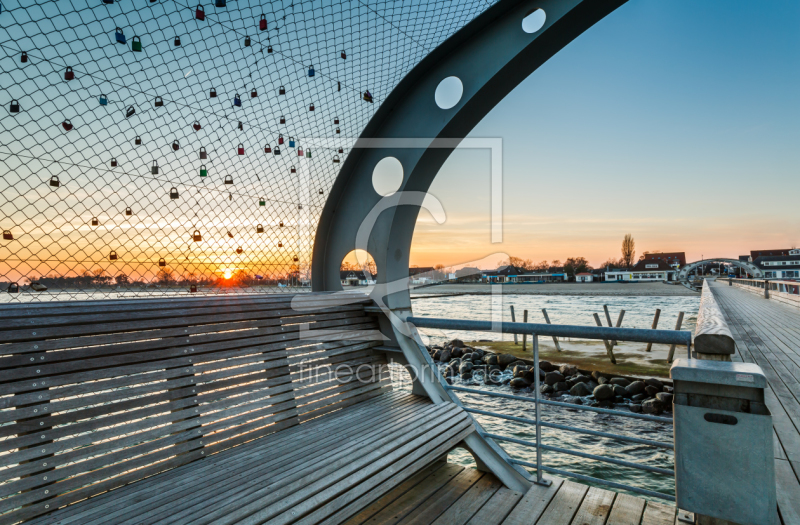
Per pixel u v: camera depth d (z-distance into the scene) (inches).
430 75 104.7
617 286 2625.5
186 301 75.2
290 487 55.7
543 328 85.0
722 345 44.6
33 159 64.6
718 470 40.5
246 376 80.1
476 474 94.3
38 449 51.7
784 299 551.8
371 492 60.8
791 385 151.3
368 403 99.0
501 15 92.4
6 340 52.8
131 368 64.8
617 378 349.4
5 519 47.1
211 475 60.7
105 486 56.1
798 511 65.6
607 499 83.4
